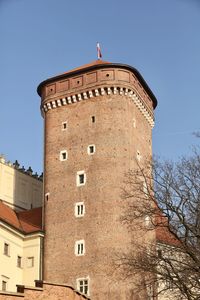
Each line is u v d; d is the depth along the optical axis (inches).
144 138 2800.2
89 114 2672.2
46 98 2805.1
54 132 2741.1
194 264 1605.6
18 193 3100.4
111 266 2349.9
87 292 2373.3
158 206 1728.6
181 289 1605.6
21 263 2586.1
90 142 2625.5
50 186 2657.5
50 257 2527.1
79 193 2564.0
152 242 2091.5
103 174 2539.4
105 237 2427.4
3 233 2496.3
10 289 2469.2
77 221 2519.7
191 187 1710.1
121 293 2283.5
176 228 1684.3
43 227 2620.6
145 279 1916.8
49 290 1390.3
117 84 2659.9
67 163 2650.1
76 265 2444.6
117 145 2581.2
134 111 2736.2
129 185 2480.3
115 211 2459.4
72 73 2758.4
